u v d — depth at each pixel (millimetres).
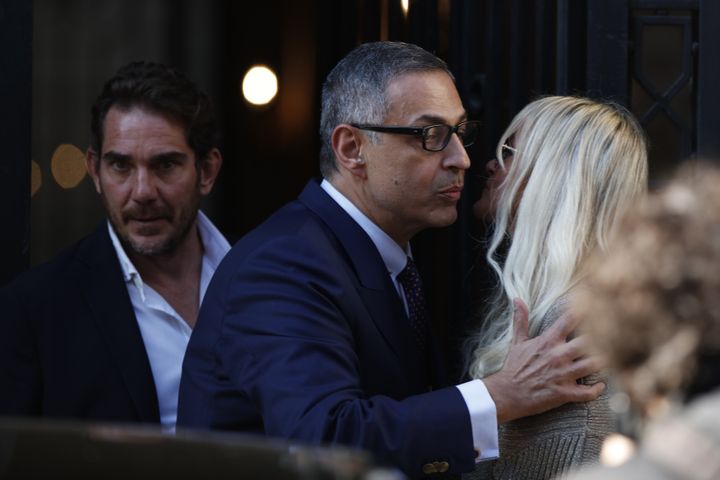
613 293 3957
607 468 3852
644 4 9609
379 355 7312
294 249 7145
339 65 7668
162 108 8172
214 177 8633
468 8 10617
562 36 9742
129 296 8188
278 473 4062
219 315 7203
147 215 8133
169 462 4113
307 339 6836
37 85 20016
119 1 20047
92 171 8539
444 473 6738
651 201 4113
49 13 19984
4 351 7812
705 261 3840
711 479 3545
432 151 7410
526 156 7836
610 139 7684
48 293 7973
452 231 10734
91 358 7887
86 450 4176
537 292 7465
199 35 20062
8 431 4336
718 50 9484
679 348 3789
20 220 9258
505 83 10391
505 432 7145
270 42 19984
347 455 4238
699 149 9492
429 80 7453
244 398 7051
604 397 6887
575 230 7449
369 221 7531
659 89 9656
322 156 7734
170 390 8195
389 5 11516
